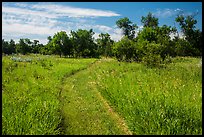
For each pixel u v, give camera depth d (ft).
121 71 73.87
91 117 38.04
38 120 31.42
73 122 35.94
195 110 31.53
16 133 26.96
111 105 42.91
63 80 72.38
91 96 50.72
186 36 171.63
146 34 150.10
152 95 39.06
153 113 31.78
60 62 120.47
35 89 50.01
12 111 33.14
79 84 65.46
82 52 258.57
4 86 49.34
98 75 69.97
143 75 61.31
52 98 44.75
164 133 27.76
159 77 57.82
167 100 35.53
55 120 33.32
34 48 328.29
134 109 34.91
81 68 100.22
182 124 29.04
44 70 81.97
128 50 119.34
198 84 48.44
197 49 166.40
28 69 77.41
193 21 169.89
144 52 92.68
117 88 48.19
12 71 68.85
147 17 208.95
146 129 29.07
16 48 307.78
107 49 237.86
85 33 266.77
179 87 44.98
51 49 269.64
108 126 34.27
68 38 266.57
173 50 143.74
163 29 168.25
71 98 50.06
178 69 74.74
